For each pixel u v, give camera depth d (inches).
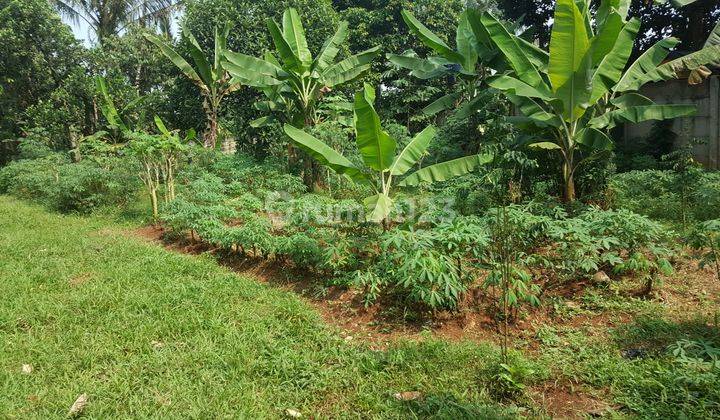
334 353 146.3
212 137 598.2
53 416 114.9
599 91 254.2
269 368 136.3
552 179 298.8
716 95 392.5
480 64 456.4
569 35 231.0
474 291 183.2
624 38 246.5
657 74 279.1
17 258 251.6
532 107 276.8
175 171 468.8
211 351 145.0
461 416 111.2
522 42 297.1
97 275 222.2
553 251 208.5
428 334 159.6
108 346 150.1
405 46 797.2
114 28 845.8
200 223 273.9
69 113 686.5
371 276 177.0
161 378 131.2
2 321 166.6
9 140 679.1
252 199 293.7
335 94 554.9
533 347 148.9
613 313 166.7
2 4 674.2
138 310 179.6
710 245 163.6
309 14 644.7
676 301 173.0
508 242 146.8
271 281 222.4
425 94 704.4
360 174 224.7
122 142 669.3
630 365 128.9
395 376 132.6
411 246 171.6
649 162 391.5
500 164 299.4
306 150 216.4
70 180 397.7
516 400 119.3
